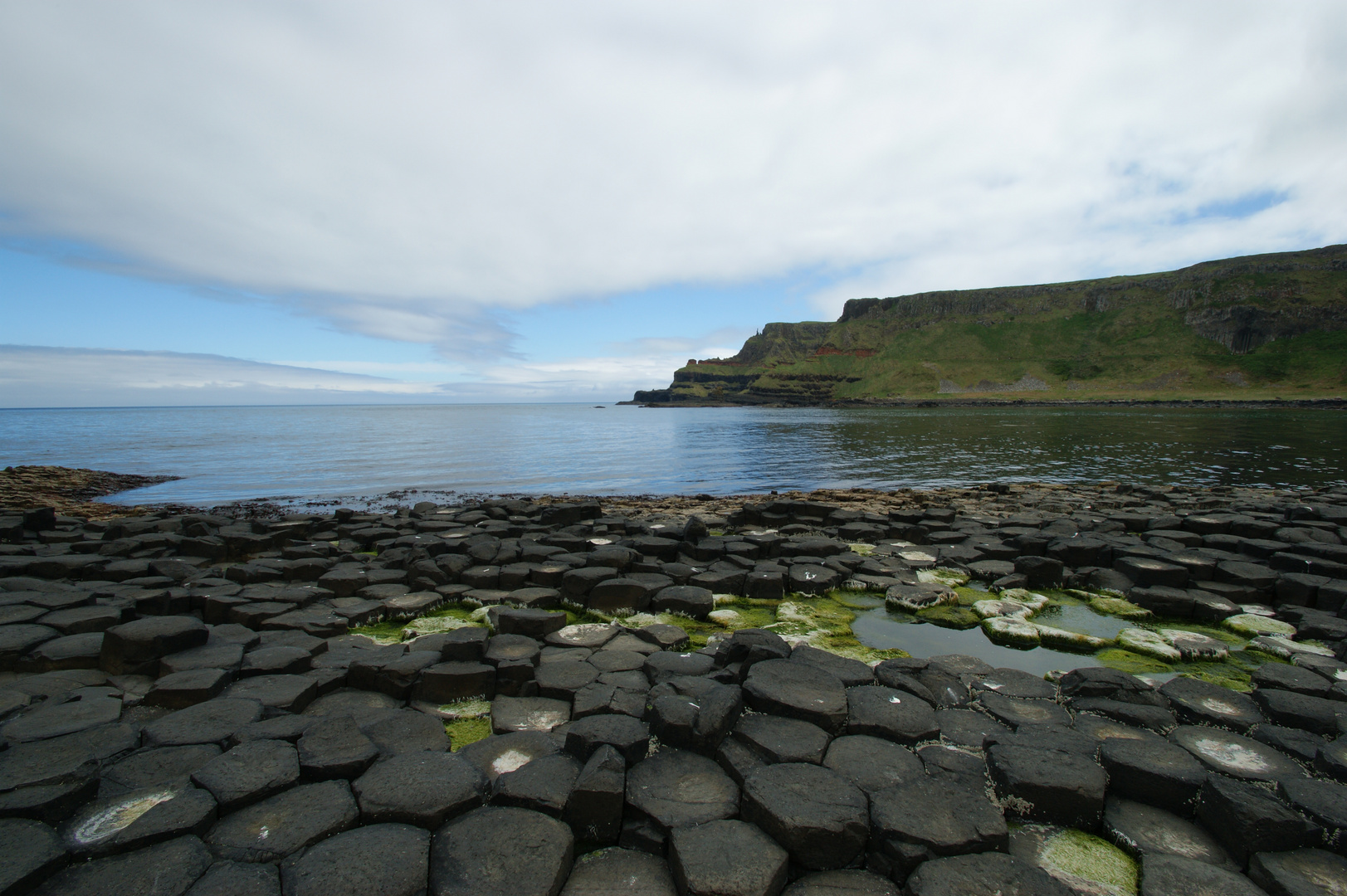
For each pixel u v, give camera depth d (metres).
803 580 9.18
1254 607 8.25
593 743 4.22
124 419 120.06
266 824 3.59
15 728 4.60
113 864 3.26
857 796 3.78
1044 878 3.29
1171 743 4.53
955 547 10.85
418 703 5.56
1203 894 3.29
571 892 3.32
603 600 8.25
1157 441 47.94
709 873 3.24
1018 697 5.49
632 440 57.53
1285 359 163.50
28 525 12.11
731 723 4.60
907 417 104.44
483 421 104.25
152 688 5.25
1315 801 3.80
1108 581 9.30
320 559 9.87
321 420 111.81
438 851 3.42
